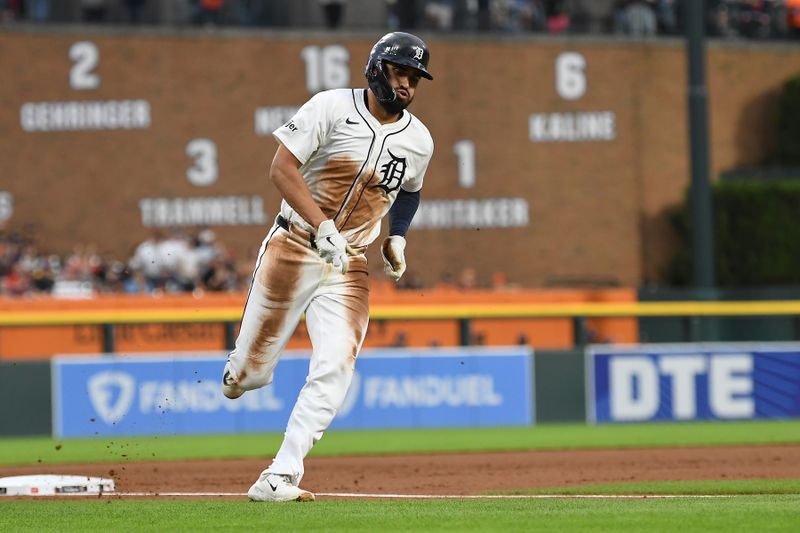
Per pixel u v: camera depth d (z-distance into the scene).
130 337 60.09
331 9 78.00
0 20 74.12
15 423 53.03
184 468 38.56
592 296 69.56
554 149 79.56
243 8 78.38
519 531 19.11
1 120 73.06
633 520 20.42
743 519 20.48
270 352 24.27
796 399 59.62
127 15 76.69
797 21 86.06
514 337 66.44
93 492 29.89
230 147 75.50
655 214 80.81
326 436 52.12
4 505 25.11
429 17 79.56
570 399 58.28
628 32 81.75
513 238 78.94
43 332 59.97
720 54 82.56
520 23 80.94
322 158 23.66
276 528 19.69
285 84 76.06
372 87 23.45
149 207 74.56
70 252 73.56
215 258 70.19
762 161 83.25
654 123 80.94
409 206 25.25
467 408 57.38
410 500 25.77
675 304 62.84
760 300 71.06
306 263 23.67
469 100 78.44
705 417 58.94
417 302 65.56
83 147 73.88
